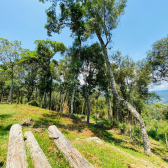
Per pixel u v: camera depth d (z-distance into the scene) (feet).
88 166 11.50
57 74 83.20
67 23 55.83
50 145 17.75
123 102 34.88
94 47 64.39
